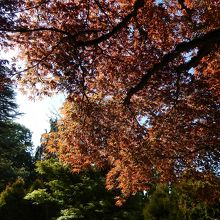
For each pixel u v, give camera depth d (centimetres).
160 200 1902
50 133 1338
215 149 1243
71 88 1112
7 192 2702
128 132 1279
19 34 1017
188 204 1825
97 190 2220
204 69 1082
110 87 1166
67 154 1338
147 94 1152
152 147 1271
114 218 2184
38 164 2336
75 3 999
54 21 1023
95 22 1022
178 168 1311
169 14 1033
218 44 822
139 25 1034
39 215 2623
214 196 1327
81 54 1018
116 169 1377
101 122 1266
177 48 812
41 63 1045
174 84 1093
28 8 980
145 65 1080
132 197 2248
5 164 4241
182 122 1202
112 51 1065
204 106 1157
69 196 2291
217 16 928
